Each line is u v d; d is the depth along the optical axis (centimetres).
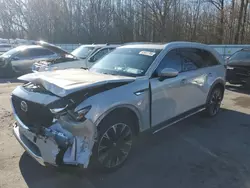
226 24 2844
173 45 418
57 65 799
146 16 3300
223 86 559
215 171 322
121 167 324
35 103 276
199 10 3219
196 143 408
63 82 283
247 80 840
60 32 3991
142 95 332
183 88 419
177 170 323
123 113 309
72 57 873
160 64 378
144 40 3569
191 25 3278
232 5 2802
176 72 361
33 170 315
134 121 335
